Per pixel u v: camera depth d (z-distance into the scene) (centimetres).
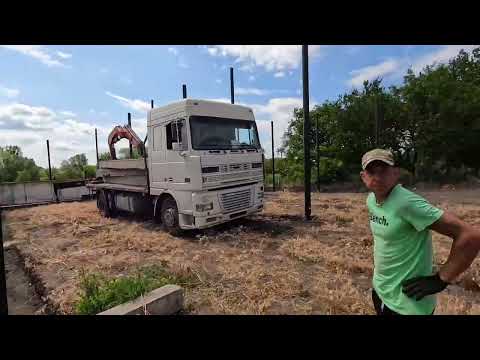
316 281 450
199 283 451
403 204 183
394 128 1919
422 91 1834
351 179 1941
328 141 2228
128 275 493
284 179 2133
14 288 490
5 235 867
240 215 768
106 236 759
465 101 1752
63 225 959
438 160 1847
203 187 678
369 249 584
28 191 1600
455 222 166
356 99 2031
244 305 376
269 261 544
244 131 796
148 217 991
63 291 438
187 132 675
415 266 185
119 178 975
